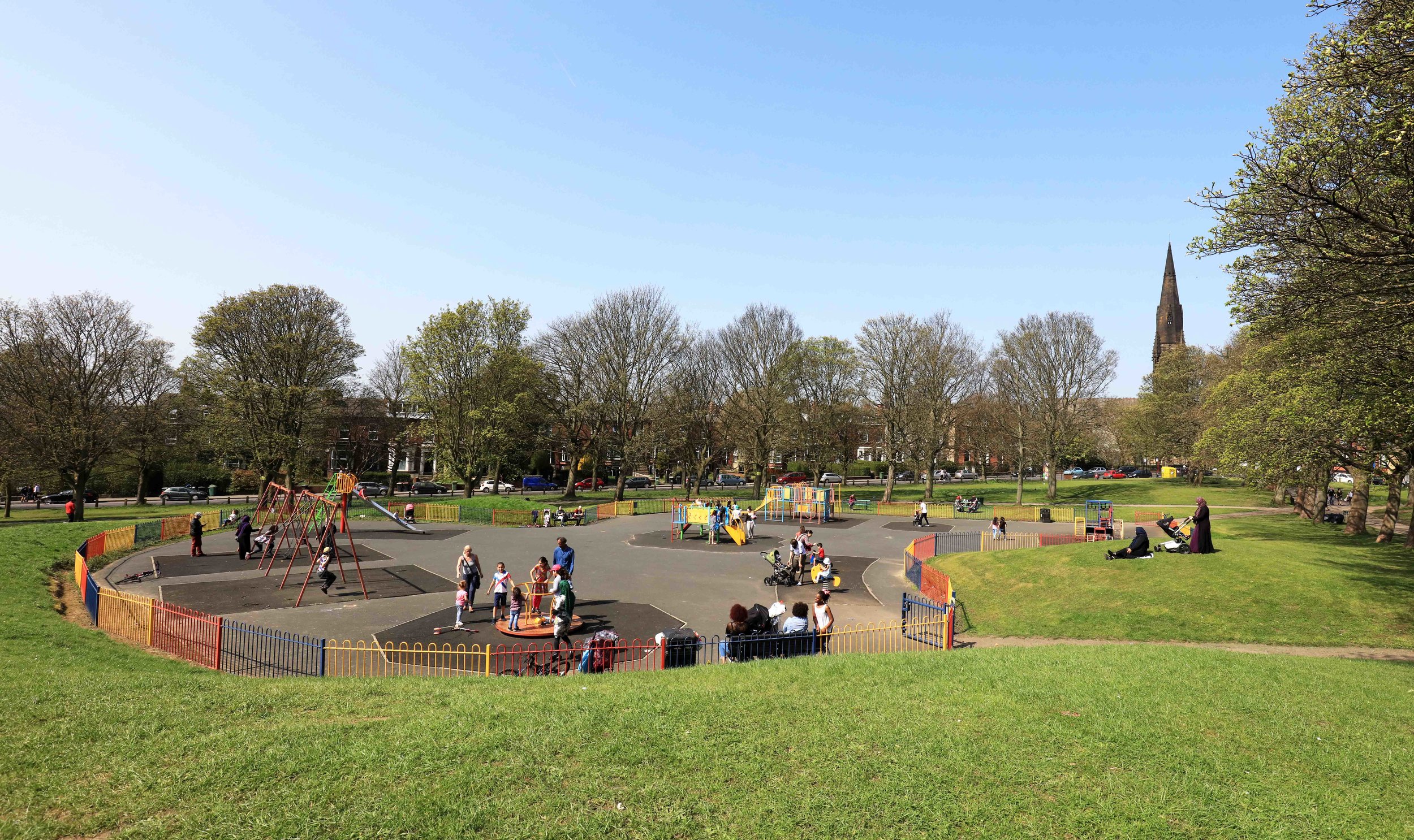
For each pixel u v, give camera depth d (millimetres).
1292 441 23016
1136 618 19953
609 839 6258
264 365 52344
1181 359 78125
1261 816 6793
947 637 17422
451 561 31188
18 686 9977
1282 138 14297
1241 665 11984
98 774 7219
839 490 68438
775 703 9562
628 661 15211
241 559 30281
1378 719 9344
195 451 62469
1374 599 19234
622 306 62875
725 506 41250
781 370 66062
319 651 15836
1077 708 9508
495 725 8570
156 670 13875
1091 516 51844
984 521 51062
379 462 87688
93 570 27016
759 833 6406
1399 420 17812
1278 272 15406
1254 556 23312
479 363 58719
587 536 40438
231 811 6527
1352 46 12672
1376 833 6535
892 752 8008
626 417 62156
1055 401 64125
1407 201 13164
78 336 47875
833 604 23656
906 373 65500
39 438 43562
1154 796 7152
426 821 6438
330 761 7512
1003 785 7332
